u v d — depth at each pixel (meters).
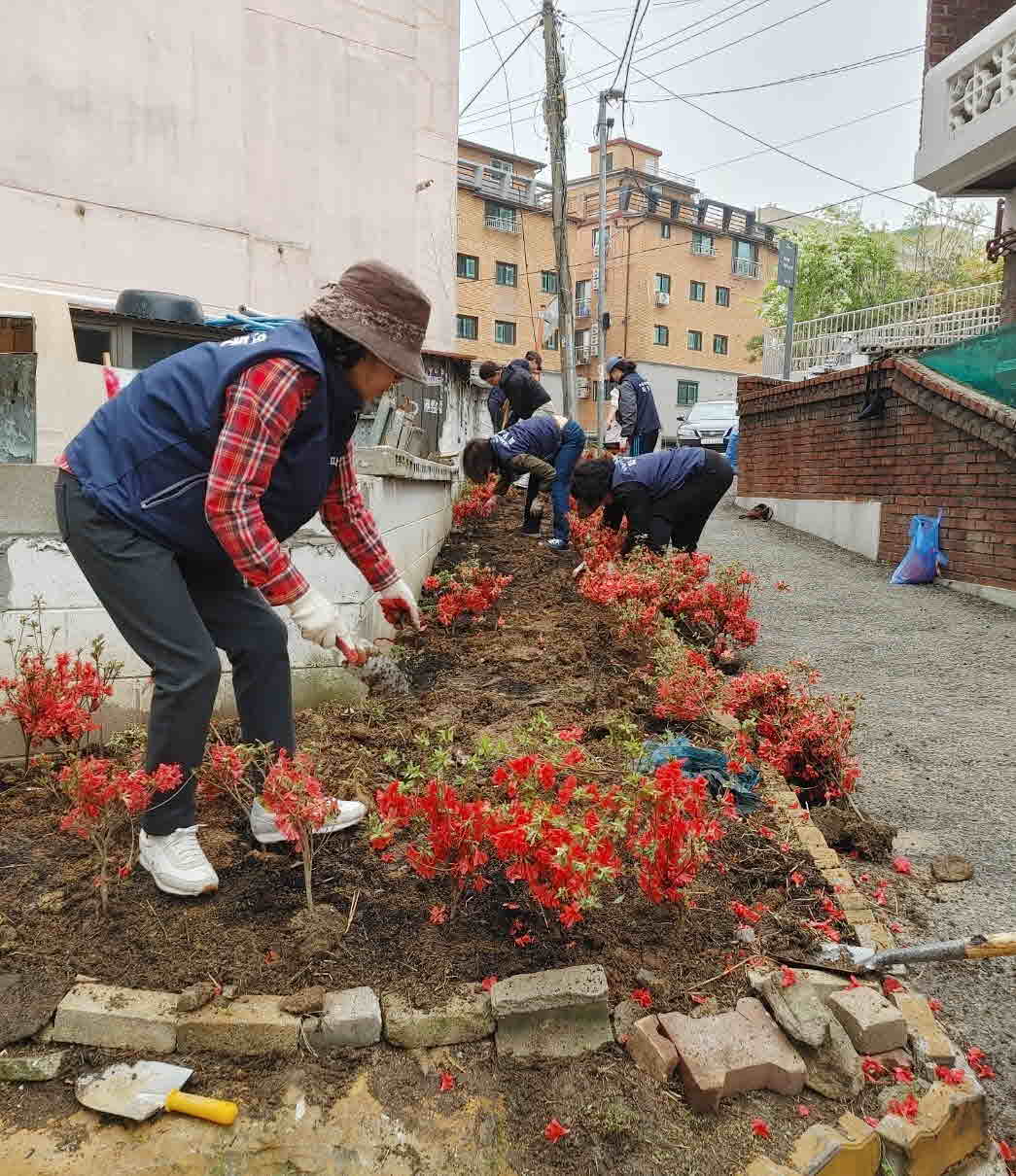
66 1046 2.09
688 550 6.87
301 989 2.20
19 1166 1.83
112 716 3.64
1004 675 5.43
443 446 12.38
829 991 2.34
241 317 6.54
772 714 3.84
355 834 2.91
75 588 3.53
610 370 11.75
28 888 2.59
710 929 2.54
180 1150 1.88
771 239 47.69
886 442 9.13
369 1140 1.92
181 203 10.98
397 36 13.02
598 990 2.16
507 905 2.52
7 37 9.68
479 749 2.59
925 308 15.41
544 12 15.47
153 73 10.67
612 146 48.41
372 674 4.37
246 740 2.79
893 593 7.78
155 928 2.40
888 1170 1.95
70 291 10.20
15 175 9.80
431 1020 2.12
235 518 2.20
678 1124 1.98
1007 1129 2.20
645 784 2.38
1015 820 3.62
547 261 41.62
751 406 13.10
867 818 3.60
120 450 2.32
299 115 12.23
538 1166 1.88
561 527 7.70
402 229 13.27
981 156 9.57
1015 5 10.94
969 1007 2.58
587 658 4.86
